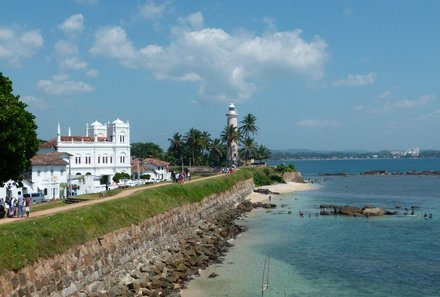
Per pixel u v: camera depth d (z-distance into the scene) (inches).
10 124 1974.7
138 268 1892.2
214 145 7544.3
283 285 1840.6
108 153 5118.1
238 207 4087.1
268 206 4288.9
